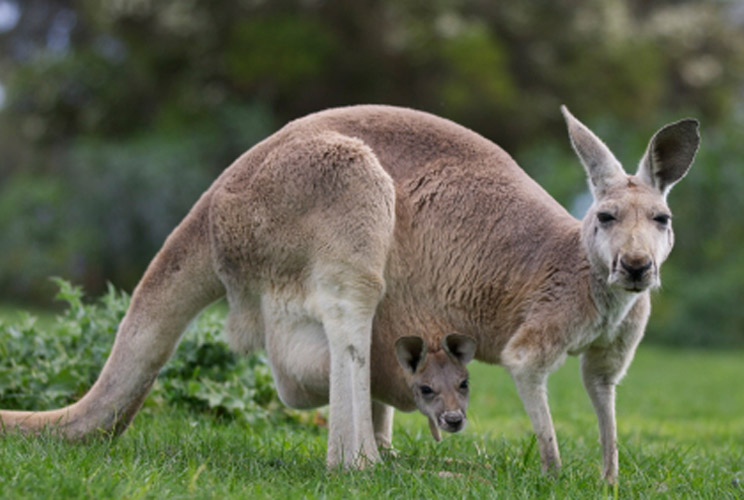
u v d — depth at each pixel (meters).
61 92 94.00
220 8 90.81
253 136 85.50
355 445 18.70
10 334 24.66
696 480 19.00
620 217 17.41
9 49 111.19
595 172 18.17
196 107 89.62
